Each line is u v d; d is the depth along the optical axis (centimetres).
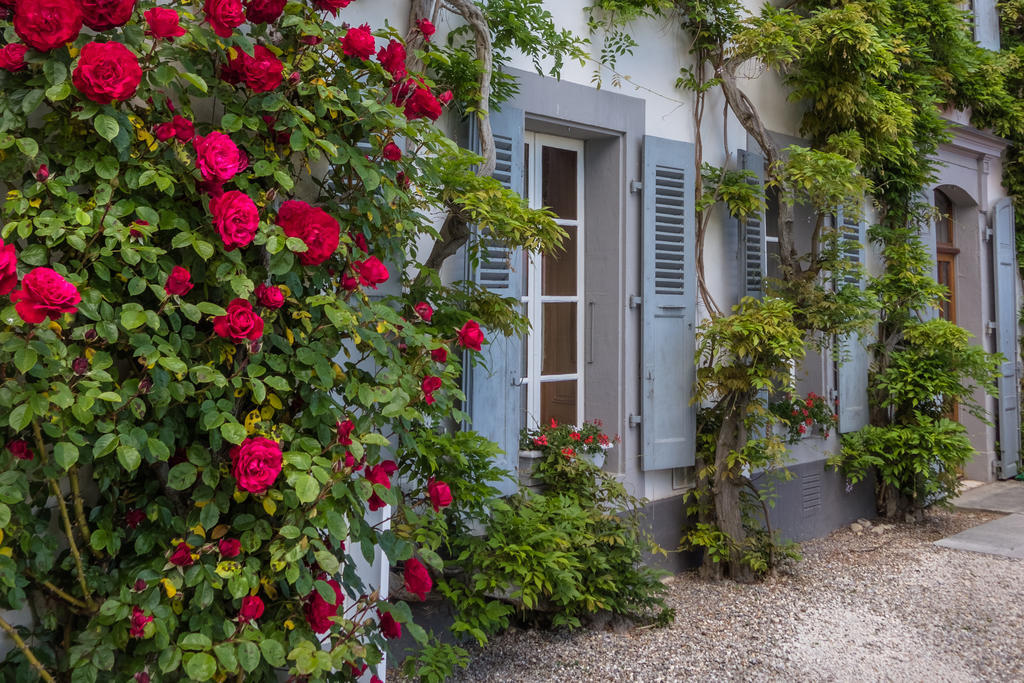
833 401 675
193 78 232
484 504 369
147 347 222
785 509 624
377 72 288
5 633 231
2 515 202
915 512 711
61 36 211
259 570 239
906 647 429
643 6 492
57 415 211
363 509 255
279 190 276
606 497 457
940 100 718
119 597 225
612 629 432
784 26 544
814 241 574
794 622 457
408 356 291
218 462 245
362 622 255
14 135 225
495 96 410
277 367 246
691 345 531
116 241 229
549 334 505
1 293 190
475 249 363
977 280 891
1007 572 564
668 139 521
